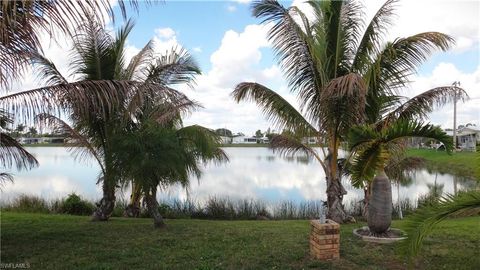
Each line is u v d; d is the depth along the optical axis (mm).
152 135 8391
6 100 5816
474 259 5906
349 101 8336
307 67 9516
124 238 7527
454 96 9312
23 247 6770
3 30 3740
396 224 8680
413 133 6242
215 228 8719
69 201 13367
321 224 5875
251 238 7445
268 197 17953
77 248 6715
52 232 8102
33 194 17172
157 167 8133
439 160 36688
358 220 11523
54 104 6090
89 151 10883
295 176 28781
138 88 7008
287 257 5996
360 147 6941
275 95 10234
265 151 74500
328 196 10211
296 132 10516
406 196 17094
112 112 8633
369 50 9117
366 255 6035
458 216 4438
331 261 5750
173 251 6504
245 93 10234
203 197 16594
